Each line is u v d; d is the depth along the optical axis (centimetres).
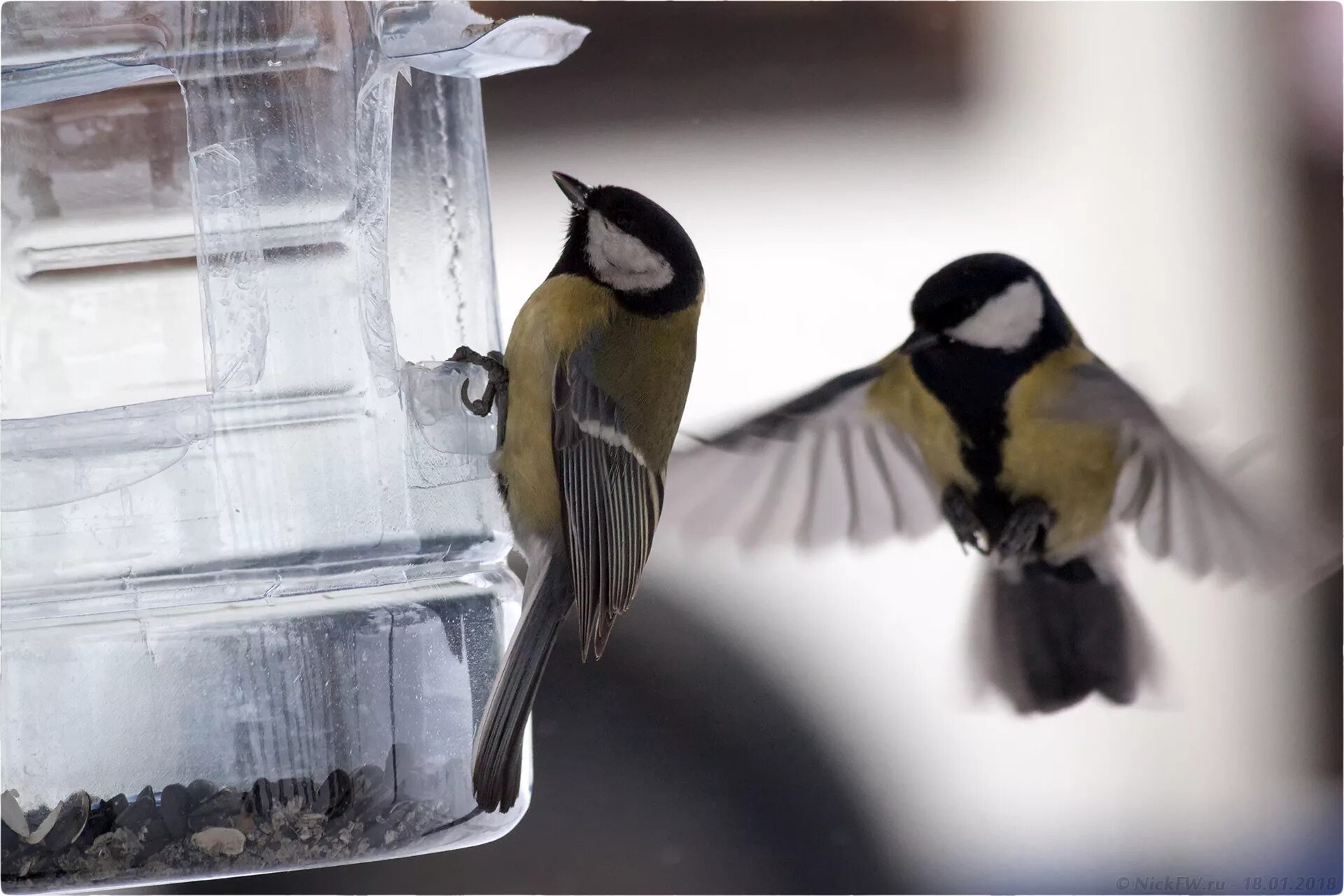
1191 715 1093
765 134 1172
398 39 601
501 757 618
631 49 1166
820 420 883
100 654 567
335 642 581
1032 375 838
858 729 1029
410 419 611
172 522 573
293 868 571
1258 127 1175
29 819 563
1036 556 874
